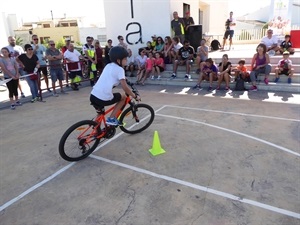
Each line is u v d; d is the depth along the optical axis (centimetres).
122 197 280
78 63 847
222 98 668
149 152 381
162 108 597
